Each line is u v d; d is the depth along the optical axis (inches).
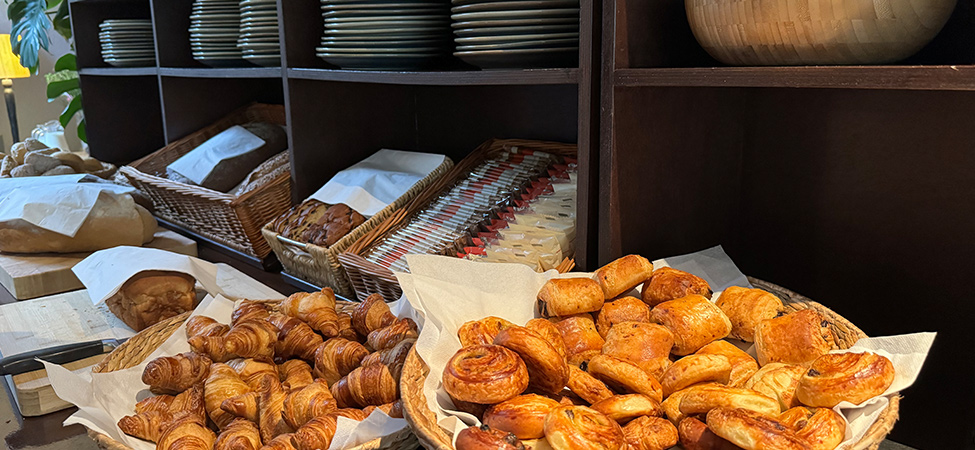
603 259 37.4
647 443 24.1
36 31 125.6
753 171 46.4
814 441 22.4
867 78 26.5
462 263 34.3
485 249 45.3
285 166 67.9
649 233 39.6
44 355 41.6
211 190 66.2
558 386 26.6
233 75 65.8
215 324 41.3
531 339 26.4
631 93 36.3
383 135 66.4
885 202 40.6
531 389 27.8
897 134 39.4
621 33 34.8
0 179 73.5
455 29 43.8
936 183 38.4
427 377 27.4
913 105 38.4
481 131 63.0
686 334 29.9
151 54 86.3
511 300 33.7
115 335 49.3
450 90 64.6
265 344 38.3
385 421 28.2
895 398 23.8
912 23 26.7
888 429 22.5
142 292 48.7
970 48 33.4
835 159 42.3
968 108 36.4
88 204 63.6
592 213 38.3
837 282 43.8
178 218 77.3
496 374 25.0
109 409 34.8
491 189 53.0
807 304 32.5
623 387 27.4
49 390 42.3
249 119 86.7
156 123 101.8
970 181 37.0
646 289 33.7
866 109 40.4
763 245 46.9
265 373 35.4
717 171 44.8
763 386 26.1
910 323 40.9
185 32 80.9
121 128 98.7
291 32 57.6
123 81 97.8
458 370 25.6
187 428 31.8
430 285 32.4
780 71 28.9
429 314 30.7
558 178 50.3
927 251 39.4
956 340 39.3
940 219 38.6
